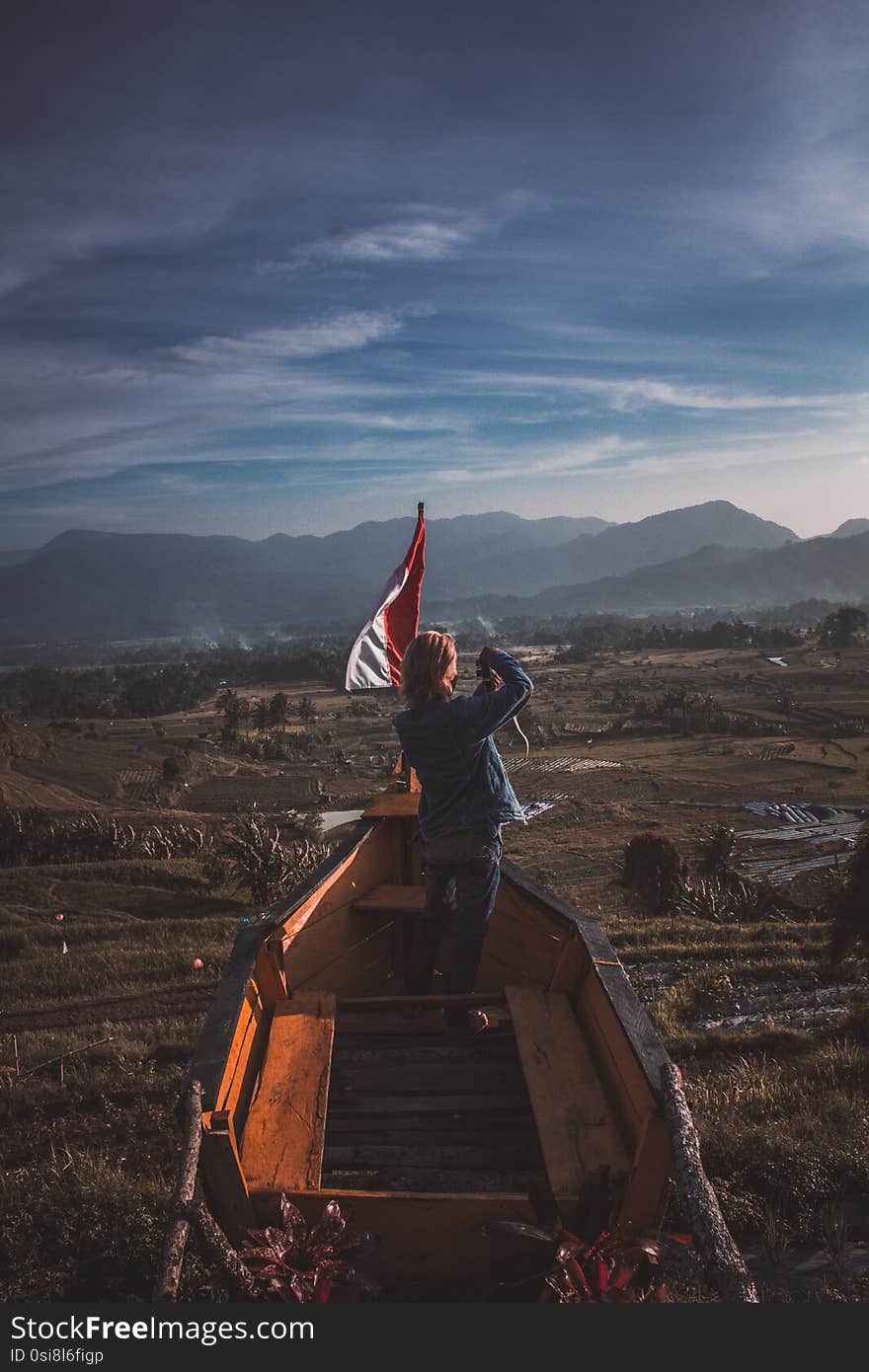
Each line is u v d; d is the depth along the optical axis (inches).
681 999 372.5
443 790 129.3
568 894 1117.7
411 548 185.9
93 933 571.5
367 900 166.1
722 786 2920.8
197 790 3095.5
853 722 4490.7
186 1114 87.2
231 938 558.9
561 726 4798.2
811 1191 189.0
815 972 408.8
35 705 7194.9
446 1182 106.8
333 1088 123.6
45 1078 288.2
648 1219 92.4
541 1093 111.7
